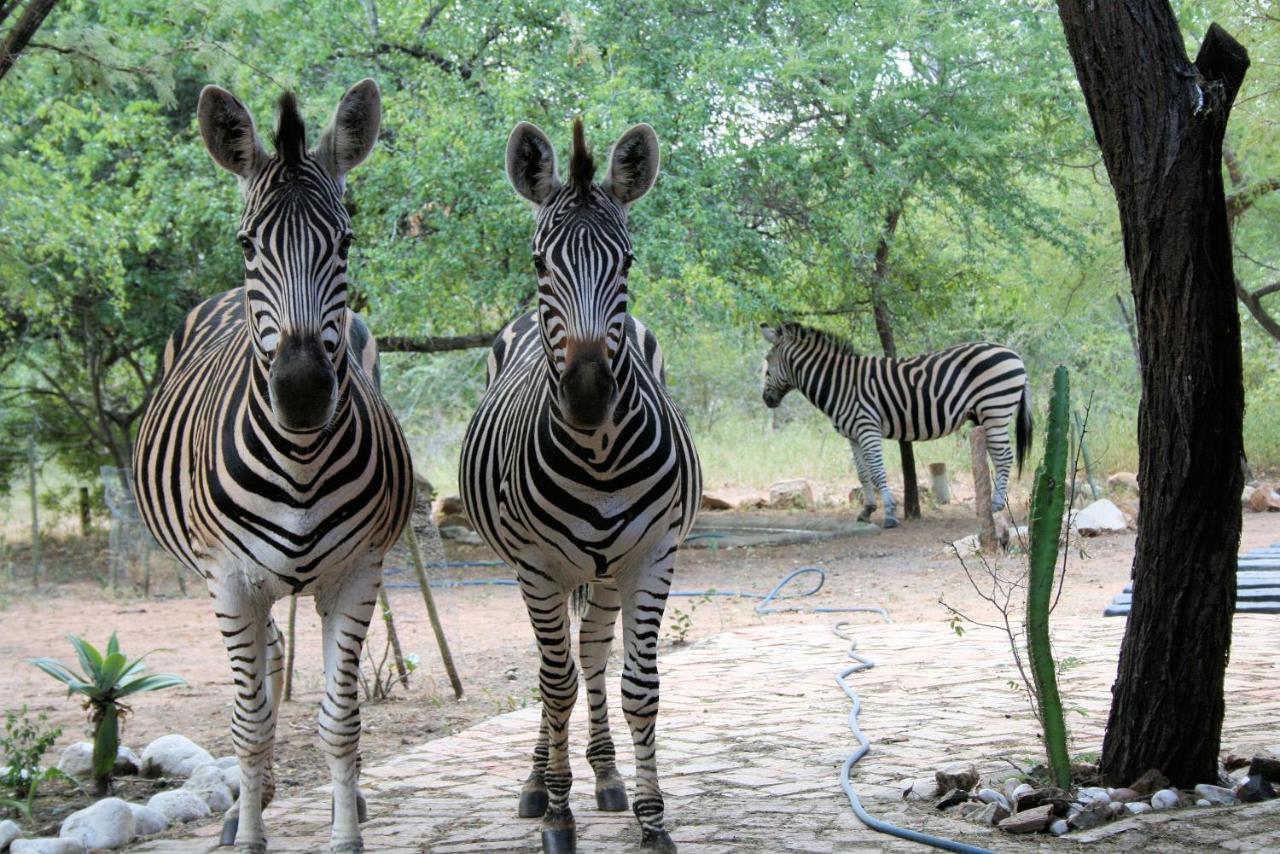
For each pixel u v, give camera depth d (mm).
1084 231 16938
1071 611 8984
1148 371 4273
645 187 4008
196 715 6734
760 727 5738
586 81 12320
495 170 11867
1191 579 4285
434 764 5332
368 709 6816
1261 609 8477
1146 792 4316
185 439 4102
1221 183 4195
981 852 3762
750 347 22062
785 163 13227
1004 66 14320
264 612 3936
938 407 14195
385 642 9039
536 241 3838
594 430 3641
